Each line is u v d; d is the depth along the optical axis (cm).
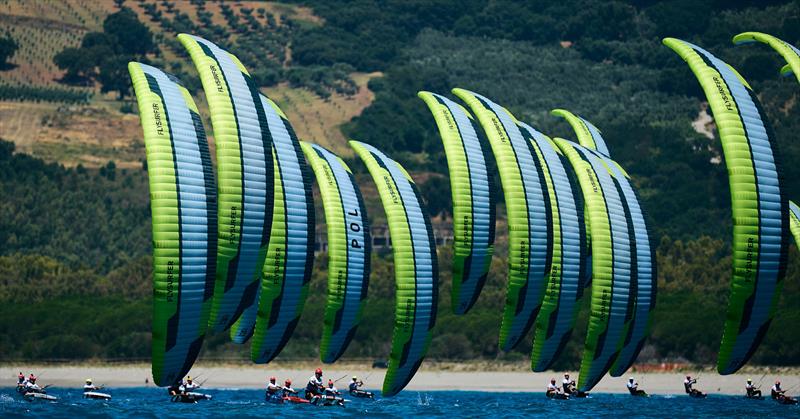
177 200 19762
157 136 19888
